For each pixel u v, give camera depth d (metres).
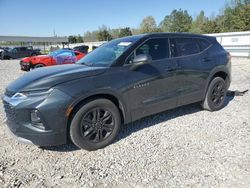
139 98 4.24
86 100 3.74
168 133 4.50
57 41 62.88
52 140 3.51
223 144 4.03
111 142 4.09
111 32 93.50
